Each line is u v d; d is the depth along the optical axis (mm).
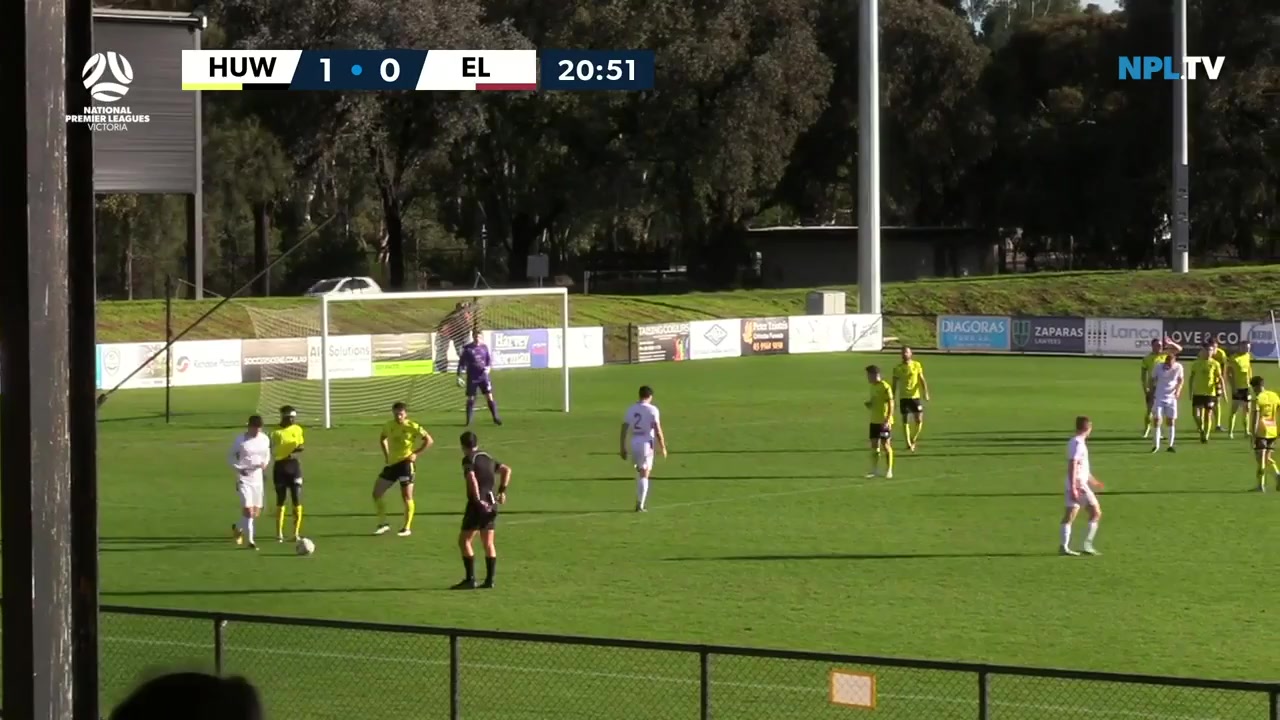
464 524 44562
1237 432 82562
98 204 171500
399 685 33531
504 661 35594
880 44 189250
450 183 180125
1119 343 135375
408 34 148125
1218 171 187375
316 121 155250
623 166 176750
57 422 11180
